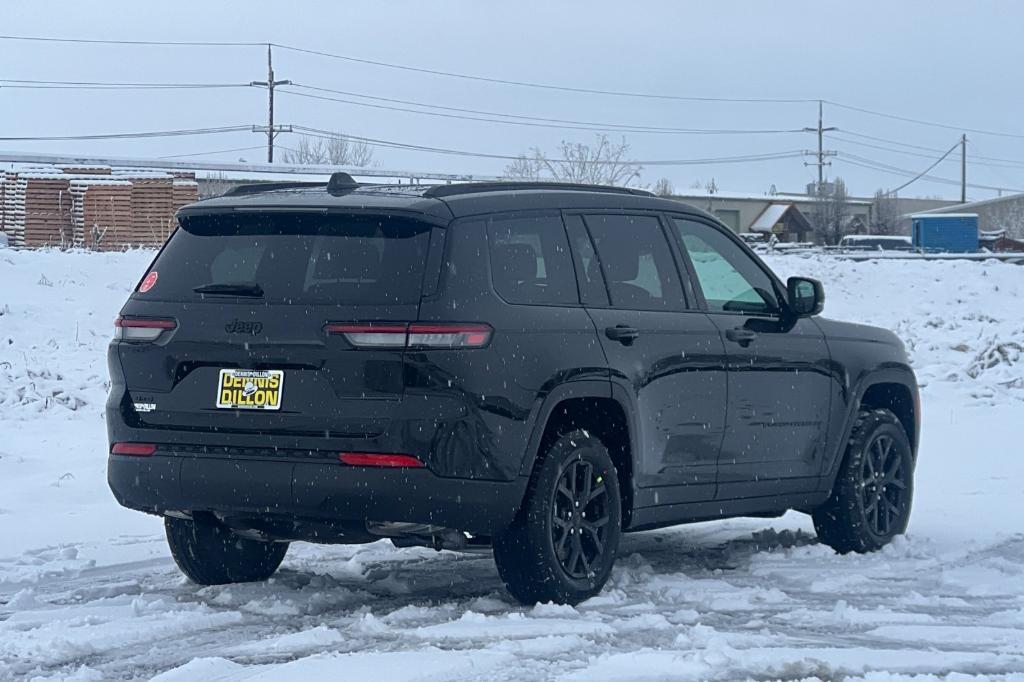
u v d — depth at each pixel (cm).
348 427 616
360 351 617
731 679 542
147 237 3909
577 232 709
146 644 599
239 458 634
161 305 664
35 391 1538
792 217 8519
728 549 873
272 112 8338
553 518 659
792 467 819
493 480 627
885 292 3428
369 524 628
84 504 1036
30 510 1003
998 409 1638
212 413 642
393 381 614
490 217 661
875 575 785
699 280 775
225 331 641
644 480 717
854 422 868
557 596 662
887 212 9581
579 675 538
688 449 743
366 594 716
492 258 652
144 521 959
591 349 679
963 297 3403
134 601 663
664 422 725
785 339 814
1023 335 2344
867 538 868
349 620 643
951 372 1891
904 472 901
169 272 675
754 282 821
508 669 549
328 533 648
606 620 643
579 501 676
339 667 544
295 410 624
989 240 6969
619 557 834
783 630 639
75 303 2173
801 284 819
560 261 692
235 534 718
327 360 621
